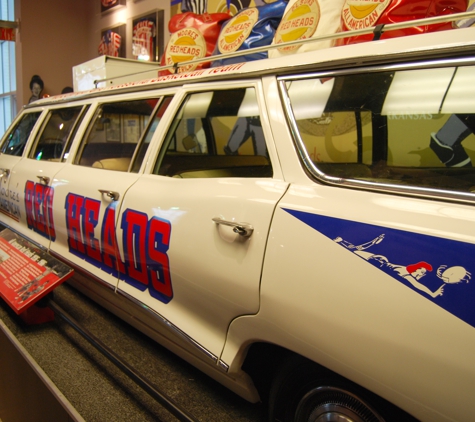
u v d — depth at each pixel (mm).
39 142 2959
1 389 2252
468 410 860
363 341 1012
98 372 1947
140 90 2119
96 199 2068
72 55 9359
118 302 2068
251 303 1293
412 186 1077
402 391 958
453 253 903
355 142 1357
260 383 1519
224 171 1647
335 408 1175
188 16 3053
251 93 1526
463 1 1591
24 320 2352
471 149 1131
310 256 1130
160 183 1771
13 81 10750
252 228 1292
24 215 2895
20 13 8617
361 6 1784
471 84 1072
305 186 1265
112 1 7711
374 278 1002
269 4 2475
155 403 1744
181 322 1602
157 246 1666
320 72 1321
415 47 1102
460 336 866
